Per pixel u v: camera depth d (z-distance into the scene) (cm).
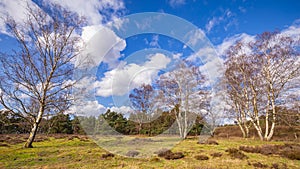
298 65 1791
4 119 1360
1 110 1291
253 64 2008
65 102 1245
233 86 2005
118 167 699
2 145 1285
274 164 743
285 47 1850
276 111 1909
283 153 966
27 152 1042
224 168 689
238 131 2542
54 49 1380
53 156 938
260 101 1981
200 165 723
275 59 1888
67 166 735
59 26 1389
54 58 1371
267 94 1948
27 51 1309
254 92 1994
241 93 2044
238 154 938
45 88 1341
